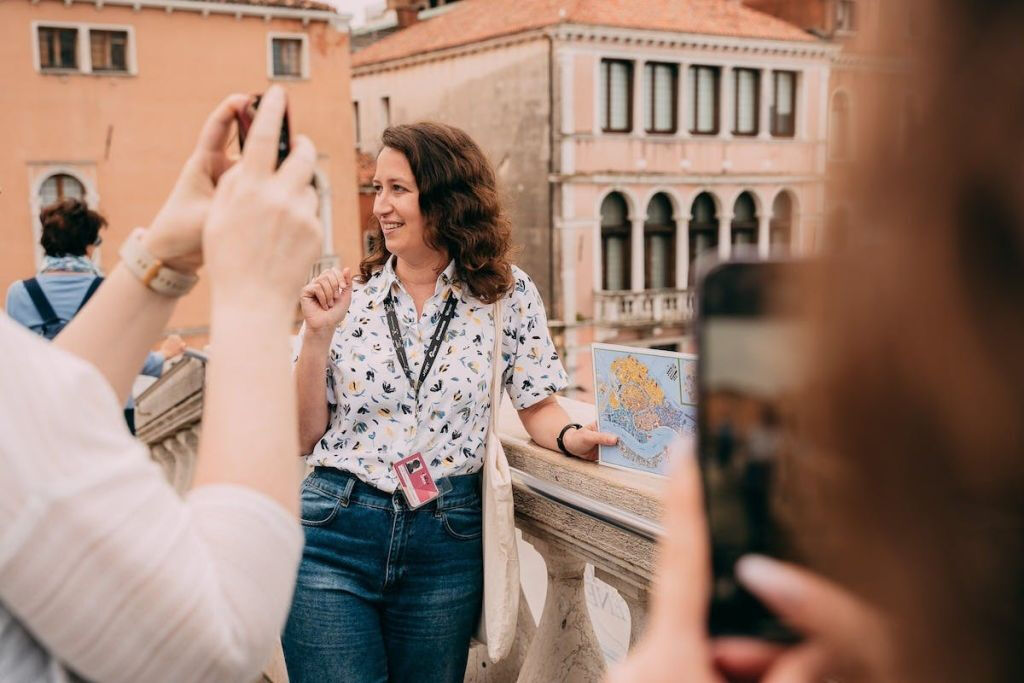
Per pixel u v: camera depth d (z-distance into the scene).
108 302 0.89
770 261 0.40
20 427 0.61
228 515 0.72
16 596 0.62
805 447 0.39
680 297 30.23
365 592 2.06
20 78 22.36
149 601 0.64
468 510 2.10
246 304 0.78
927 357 0.34
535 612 3.71
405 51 32.41
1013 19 0.33
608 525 1.88
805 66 31.47
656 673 0.46
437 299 2.10
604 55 28.25
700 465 0.45
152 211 24.02
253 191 0.80
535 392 2.19
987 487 0.34
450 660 2.11
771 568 0.41
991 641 0.35
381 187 2.09
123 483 0.65
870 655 0.38
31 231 22.80
